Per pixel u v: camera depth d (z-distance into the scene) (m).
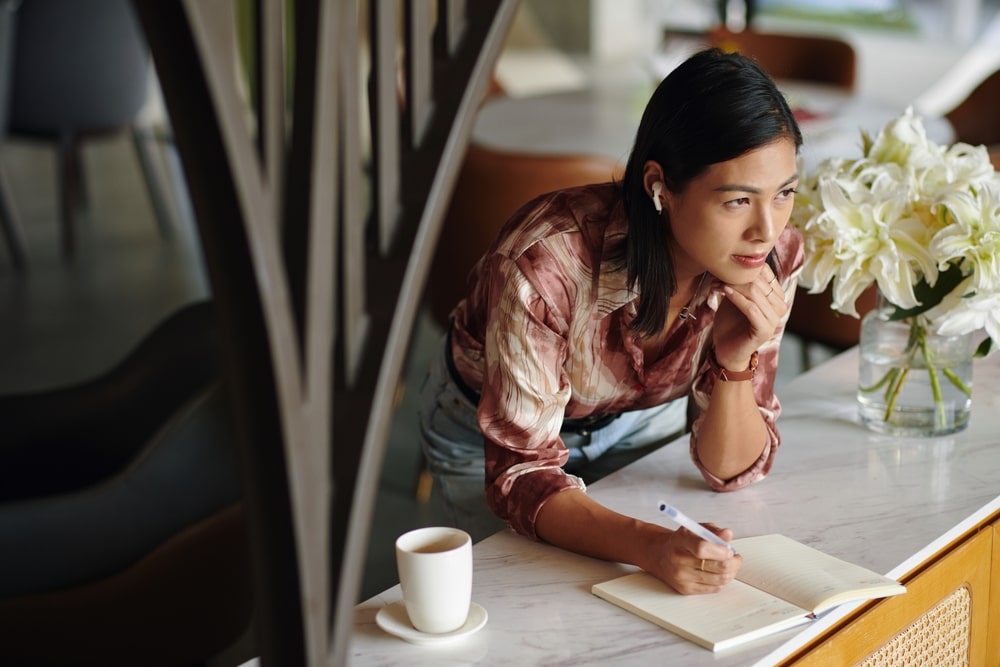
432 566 1.15
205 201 0.56
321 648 0.68
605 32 9.59
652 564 1.26
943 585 1.40
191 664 1.93
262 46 0.57
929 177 1.54
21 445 2.12
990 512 1.47
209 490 1.83
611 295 1.40
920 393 1.64
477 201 2.96
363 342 0.68
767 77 1.24
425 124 0.69
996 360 1.99
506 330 1.39
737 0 6.07
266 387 0.61
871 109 3.68
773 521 1.43
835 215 1.52
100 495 1.77
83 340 4.29
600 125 3.61
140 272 5.04
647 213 1.33
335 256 0.67
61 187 5.21
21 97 5.00
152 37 0.51
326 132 0.60
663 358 1.50
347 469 0.68
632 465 1.61
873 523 1.42
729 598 1.23
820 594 1.21
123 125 5.24
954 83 7.62
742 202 1.23
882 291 1.57
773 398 1.55
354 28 0.62
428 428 1.78
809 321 2.99
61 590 1.79
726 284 1.40
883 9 7.98
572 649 1.16
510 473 1.42
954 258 1.50
